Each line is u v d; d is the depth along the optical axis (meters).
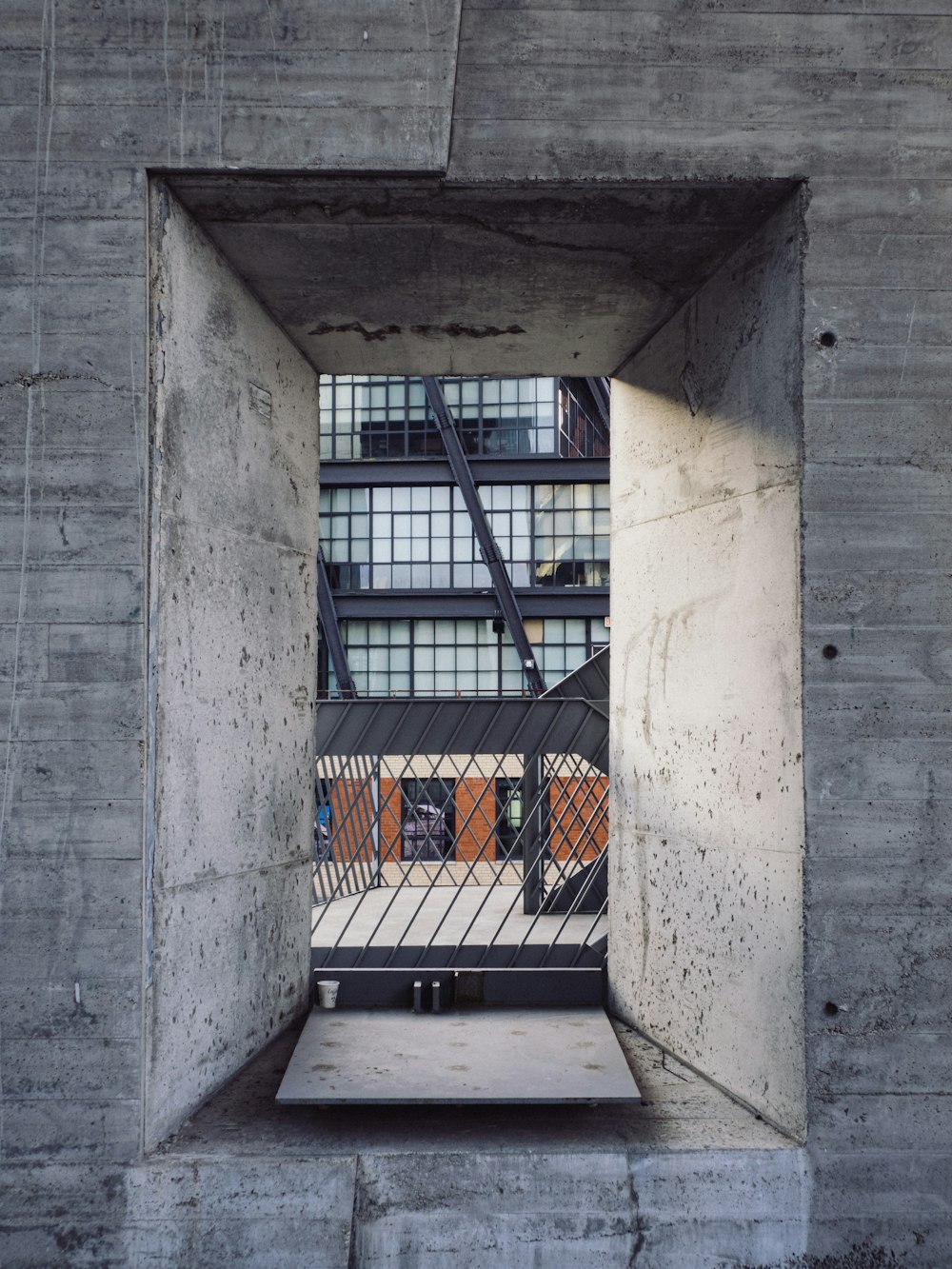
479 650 24.27
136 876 2.92
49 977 2.92
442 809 5.25
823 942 3.00
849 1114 2.98
